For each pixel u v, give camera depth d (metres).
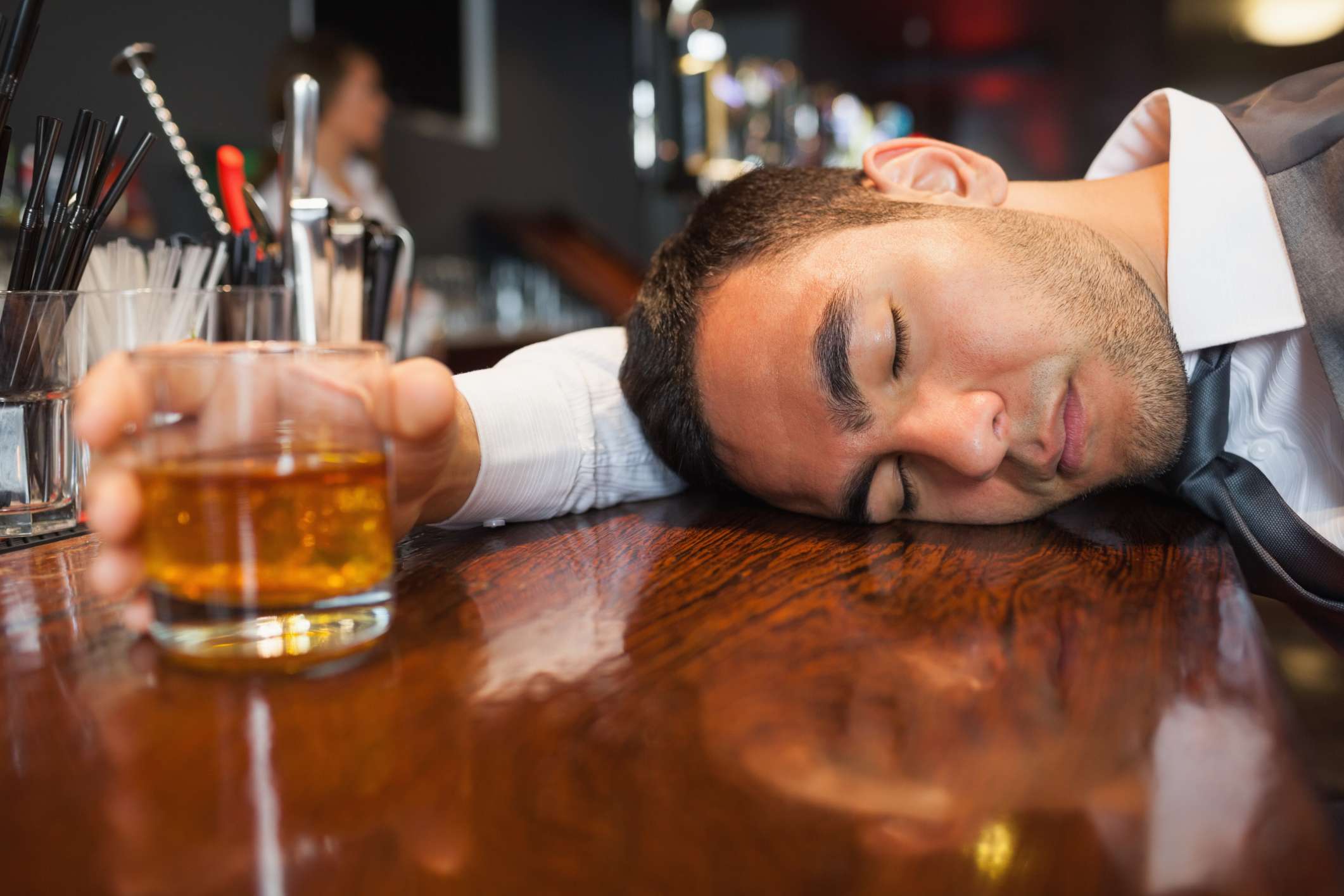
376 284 1.27
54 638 0.64
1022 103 6.55
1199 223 1.20
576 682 0.55
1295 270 1.15
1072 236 1.05
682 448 1.13
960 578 0.78
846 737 0.47
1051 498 1.03
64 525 0.95
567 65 7.25
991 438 0.95
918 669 0.56
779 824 0.39
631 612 0.69
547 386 1.11
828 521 1.06
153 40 4.09
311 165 1.12
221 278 1.17
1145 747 0.45
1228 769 0.43
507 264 6.09
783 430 1.02
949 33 6.50
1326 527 1.24
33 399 0.91
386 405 0.60
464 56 6.10
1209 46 5.68
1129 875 0.35
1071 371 0.98
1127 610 0.67
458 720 0.50
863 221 1.04
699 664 0.58
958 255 0.98
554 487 1.07
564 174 7.27
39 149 0.90
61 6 3.69
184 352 0.55
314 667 0.58
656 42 4.96
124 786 0.44
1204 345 1.19
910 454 1.01
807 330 0.98
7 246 2.71
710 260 1.08
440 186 5.96
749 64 5.41
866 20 6.30
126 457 0.61
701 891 0.35
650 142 5.10
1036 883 0.35
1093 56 6.22
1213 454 1.09
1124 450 1.03
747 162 5.27
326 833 0.39
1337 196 1.15
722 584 0.77
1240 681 0.53
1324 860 0.35
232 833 0.39
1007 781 0.42
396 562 0.86
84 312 0.94
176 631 0.57
